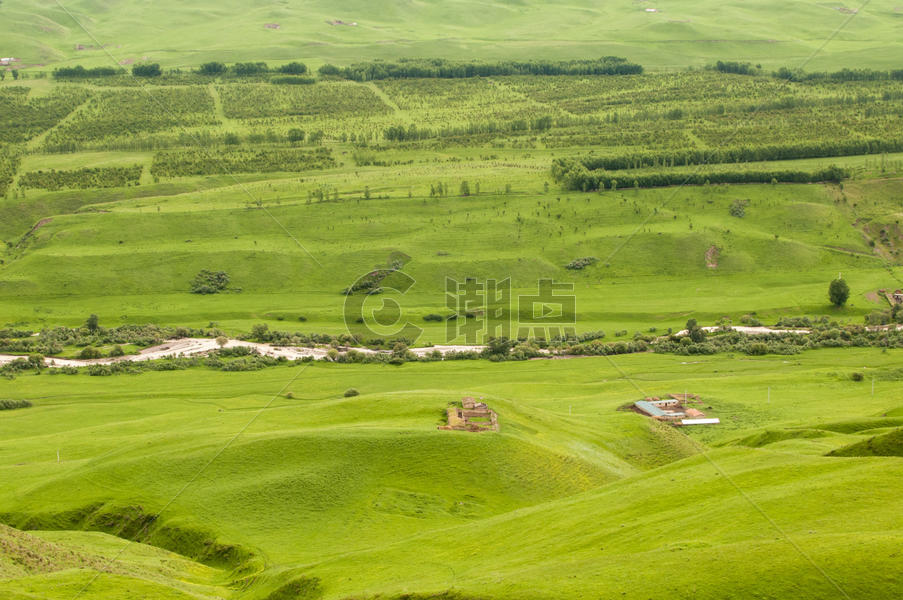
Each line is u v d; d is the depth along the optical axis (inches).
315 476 5393.7
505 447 5733.3
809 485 3939.5
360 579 3937.0
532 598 3176.7
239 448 5762.8
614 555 3523.6
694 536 3607.3
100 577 3902.6
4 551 4047.7
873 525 3376.0
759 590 2999.5
